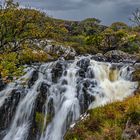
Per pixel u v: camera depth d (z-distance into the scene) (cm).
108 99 1747
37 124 1623
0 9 1348
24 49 1434
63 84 2033
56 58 3222
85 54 4050
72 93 1784
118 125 1184
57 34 1523
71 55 3488
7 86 1917
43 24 1449
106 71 2258
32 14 1387
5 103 1816
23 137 1606
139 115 1148
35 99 1730
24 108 1747
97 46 4775
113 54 3972
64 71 2150
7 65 1186
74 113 1623
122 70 2219
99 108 1390
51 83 1964
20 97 1814
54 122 1614
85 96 1738
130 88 1870
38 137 1580
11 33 1343
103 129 1168
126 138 1073
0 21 1326
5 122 1756
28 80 1980
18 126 1697
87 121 1291
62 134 1534
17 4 1362
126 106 1325
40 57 2845
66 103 1678
